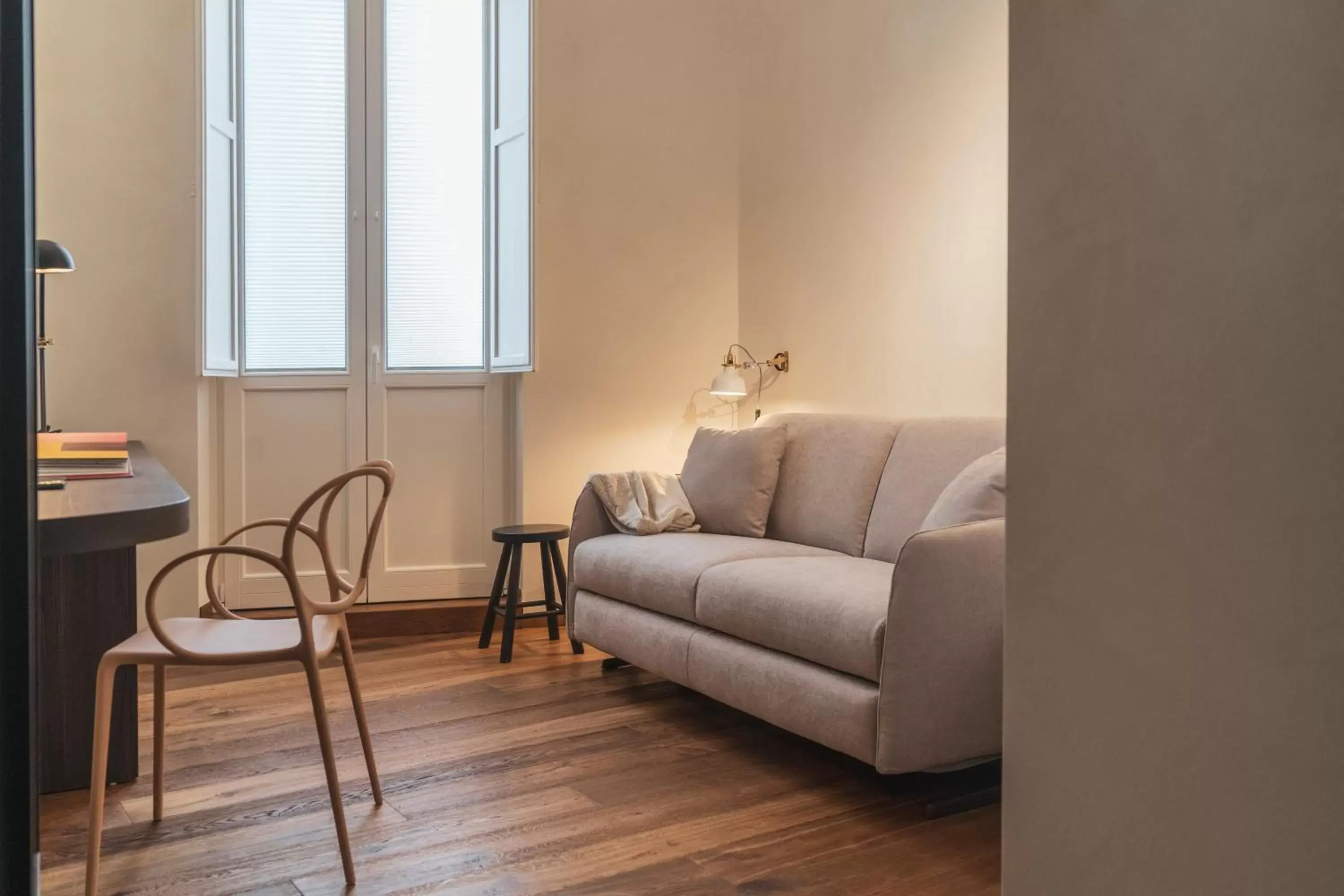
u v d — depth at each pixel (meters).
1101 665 1.17
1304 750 0.96
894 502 3.44
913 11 3.88
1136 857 1.13
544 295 4.62
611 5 4.72
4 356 1.11
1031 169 1.25
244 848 2.30
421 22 4.71
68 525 1.67
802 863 2.23
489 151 4.79
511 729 3.19
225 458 4.48
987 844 2.33
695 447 4.14
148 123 4.04
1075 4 1.19
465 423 4.77
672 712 3.37
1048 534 1.23
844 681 2.63
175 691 3.59
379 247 4.66
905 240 3.94
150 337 4.07
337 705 3.42
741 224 4.98
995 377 3.54
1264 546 1.00
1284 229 0.98
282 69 4.56
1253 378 1.01
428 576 4.71
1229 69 1.02
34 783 1.14
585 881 2.14
